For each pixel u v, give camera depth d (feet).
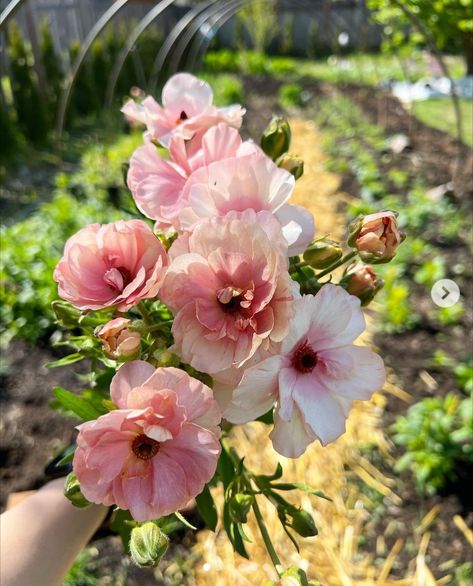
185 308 2.54
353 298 2.84
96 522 3.80
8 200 22.36
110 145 24.43
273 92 42.68
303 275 3.31
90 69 34.99
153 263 2.66
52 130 31.81
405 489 9.18
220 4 34.19
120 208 4.25
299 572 3.21
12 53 27.86
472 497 8.98
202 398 2.49
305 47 68.03
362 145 26.12
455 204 18.81
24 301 12.94
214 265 2.50
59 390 3.25
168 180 3.06
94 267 2.66
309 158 25.13
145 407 2.43
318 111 34.86
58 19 41.11
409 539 8.50
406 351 12.25
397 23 26.35
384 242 3.10
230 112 3.35
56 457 4.25
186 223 2.75
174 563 8.07
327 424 2.71
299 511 3.61
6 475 9.62
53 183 24.17
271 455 9.50
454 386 11.16
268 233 2.56
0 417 10.78
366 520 8.75
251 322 2.47
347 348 2.84
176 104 3.55
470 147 24.39
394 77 40.60
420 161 23.20
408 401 10.84
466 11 21.66
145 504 2.47
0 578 3.32
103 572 8.02
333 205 20.03
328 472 9.41
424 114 30.19
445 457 9.16
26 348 12.61
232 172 2.77
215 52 63.62
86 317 3.43
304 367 2.76
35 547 3.51
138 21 49.65
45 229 16.06
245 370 2.56
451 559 8.22
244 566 8.02
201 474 2.48
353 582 7.97
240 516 3.39
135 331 2.78
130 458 2.48
